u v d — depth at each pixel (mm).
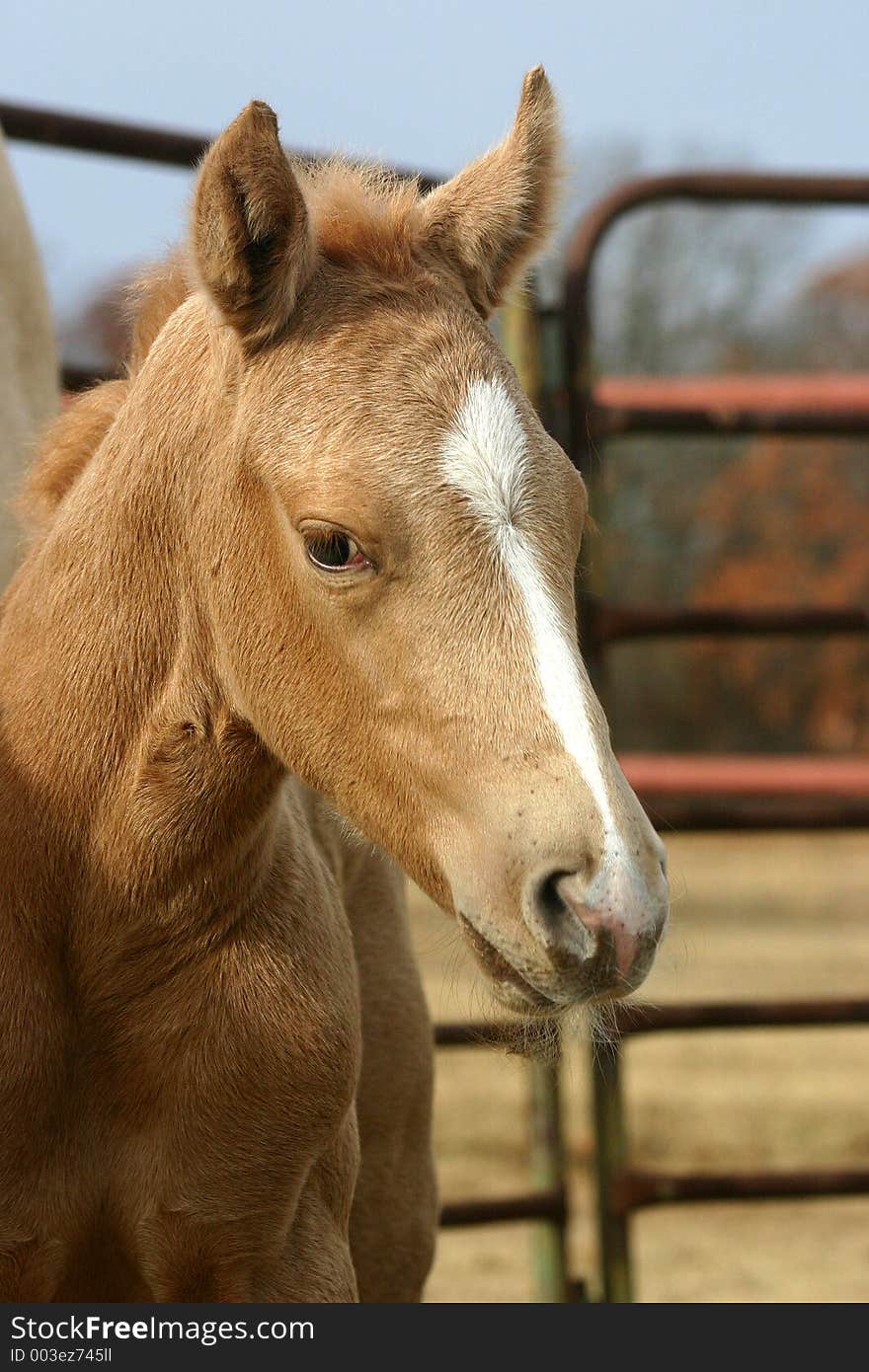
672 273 21328
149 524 2379
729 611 4469
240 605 2246
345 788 2207
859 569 18875
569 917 1944
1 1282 2383
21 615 2512
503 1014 2242
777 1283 4906
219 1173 2412
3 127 3873
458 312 2223
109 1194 2422
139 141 4000
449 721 2025
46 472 2658
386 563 2061
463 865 2027
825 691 18969
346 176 2412
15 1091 2309
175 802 2344
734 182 4496
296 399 2158
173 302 2600
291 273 2164
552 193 2430
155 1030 2387
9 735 2436
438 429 2072
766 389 4508
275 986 2426
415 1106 3221
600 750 1982
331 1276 2531
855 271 23094
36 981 2344
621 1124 4398
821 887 13570
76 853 2369
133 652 2379
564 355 4438
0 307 3467
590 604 4414
